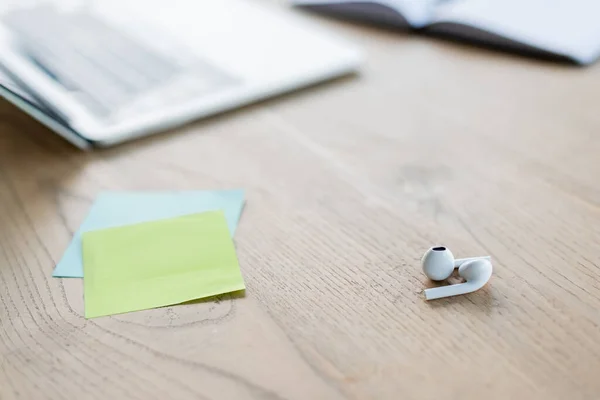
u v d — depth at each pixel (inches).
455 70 27.9
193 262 19.1
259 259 19.3
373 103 25.8
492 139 23.7
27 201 21.2
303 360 17.0
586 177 21.9
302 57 27.6
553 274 18.7
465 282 18.5
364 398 16.3
